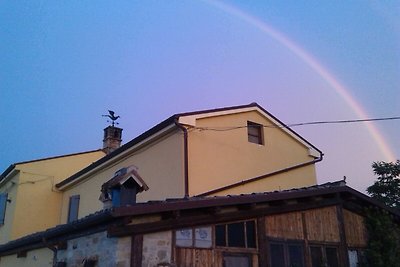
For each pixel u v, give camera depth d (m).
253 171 13.91
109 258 6.69
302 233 9.00
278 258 8.38
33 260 10.48
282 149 15.27
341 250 9.55
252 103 14.78
